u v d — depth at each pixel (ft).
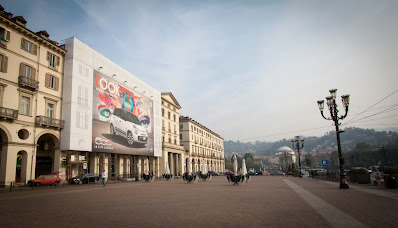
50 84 103.55
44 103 99.50
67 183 102.42
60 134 104.83
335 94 68.90
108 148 127.24
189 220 26.96
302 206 35.42
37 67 97.81
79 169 114.52
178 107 231.91
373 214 28.86
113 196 53.78
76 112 108.37
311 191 58.23
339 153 66.69
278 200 42.55
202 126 295.48
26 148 90.02
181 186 84.48
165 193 59.21
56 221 27.32
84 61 116.16
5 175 82.07
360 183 79.87
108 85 131.75
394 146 373.40
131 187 83.05
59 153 103.45
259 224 24.45
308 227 22.97
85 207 37.60
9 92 86.63
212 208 34.96
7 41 87.30
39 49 99.40
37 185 85.46
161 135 188.96
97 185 94.94
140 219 27.89
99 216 29.99
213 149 345.31
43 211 34.14
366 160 376.89
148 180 122.42
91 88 118.93
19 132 94.38
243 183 91.86
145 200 45.65
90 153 123.24
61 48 107.96
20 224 25.98
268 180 120.16
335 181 101.40
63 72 110.32
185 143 249.55
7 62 86.79
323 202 39.17
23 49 92.84
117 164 143.64
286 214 29.50
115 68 139.13
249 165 617.21
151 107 177.06
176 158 215.72
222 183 99.35
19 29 90.99
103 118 125.49
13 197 53.57
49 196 55.21
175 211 32.96
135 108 156.15
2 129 82.48
